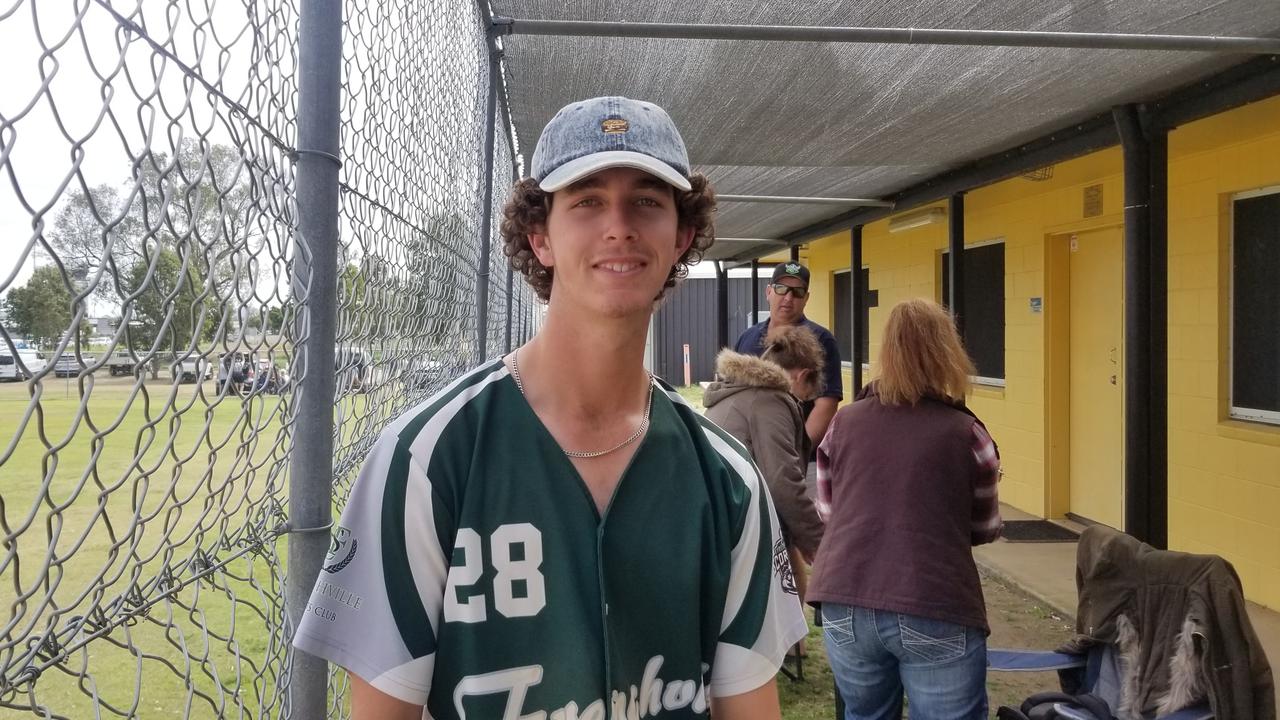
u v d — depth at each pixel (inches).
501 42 124.6
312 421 47.0
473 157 113.4
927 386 97.5
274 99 43.5
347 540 39.5
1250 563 180.9
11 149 24.9
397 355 69.1
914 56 125.1
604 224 40.9
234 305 39.8
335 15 47.7
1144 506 142.7
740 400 123.7
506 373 42.6
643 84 140.5
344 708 75.3
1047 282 253.0
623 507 41.1
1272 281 178.4
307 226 46.9
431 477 39.6
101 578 30.3
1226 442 187.2
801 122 158.6
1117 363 232.8
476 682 38.6
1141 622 99.4
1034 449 261.1
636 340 42.3
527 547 39.4
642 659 40.8
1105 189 226.4
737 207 280.1
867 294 370.6
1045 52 122.2
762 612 45.4
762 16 114.0
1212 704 90.8
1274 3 108.4
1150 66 128.5
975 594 93.6
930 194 227.9
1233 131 173.0
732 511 44.7
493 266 161.3
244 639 128.9
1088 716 98.7
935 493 94.6
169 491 34.8
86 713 100.0
